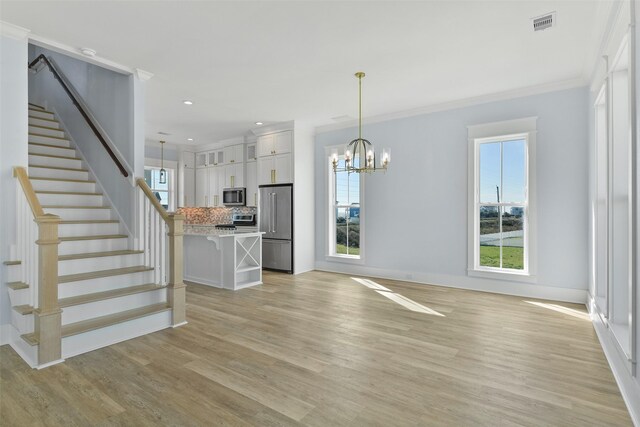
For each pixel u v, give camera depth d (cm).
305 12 280
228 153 786
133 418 199
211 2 266
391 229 578
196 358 278
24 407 209
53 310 266
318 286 535
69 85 516
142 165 404
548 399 218
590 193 404
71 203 433
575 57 364
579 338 319
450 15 285
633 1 209
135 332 324
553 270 446
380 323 363
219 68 391
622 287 271
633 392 200
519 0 264
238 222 770
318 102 515
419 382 240
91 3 267
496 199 494
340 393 226
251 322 367
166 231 375
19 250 303
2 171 302
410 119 556
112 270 363
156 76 414
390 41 328
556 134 441
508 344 306
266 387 233
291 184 639
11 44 304
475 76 415
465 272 511
